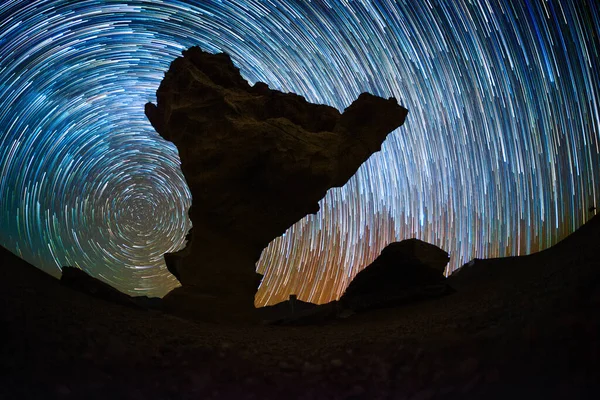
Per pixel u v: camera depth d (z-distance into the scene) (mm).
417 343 4004
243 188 7484
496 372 2957
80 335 3676
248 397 3211
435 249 8562
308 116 8391
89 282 6227
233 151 7195
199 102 7508
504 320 3947
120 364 3406
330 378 3553
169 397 3076
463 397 2822
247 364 3859
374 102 8117
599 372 2547
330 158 7457
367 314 7598
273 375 3635
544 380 2686
